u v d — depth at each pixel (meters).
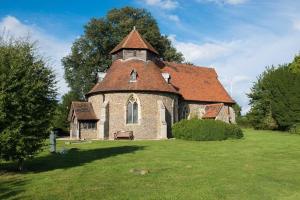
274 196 13.14
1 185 14.70
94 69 61.28
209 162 20.73
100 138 41.59
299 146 29.91
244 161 21.16
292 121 47.75
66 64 62.91
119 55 46.16
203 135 36.84
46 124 17.66
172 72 50.72
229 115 52.47
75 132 45.19
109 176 16.34
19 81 16.61
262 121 55.50
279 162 20.77
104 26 60.69
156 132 42.03
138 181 15.22
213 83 54.03
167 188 13.95
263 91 54.22
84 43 61.59
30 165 19.98
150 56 46.69
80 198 12.51
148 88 41.94
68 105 57.00
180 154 24.75
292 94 47.44
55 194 13.04
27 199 12.40
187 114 48.59
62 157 23.34
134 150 27.50
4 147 16.14
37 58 18.00
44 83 17.44
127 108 41.88
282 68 50.88
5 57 16.75
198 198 12.55
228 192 13.50
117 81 42.75
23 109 16.62
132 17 63.78
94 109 44.66
